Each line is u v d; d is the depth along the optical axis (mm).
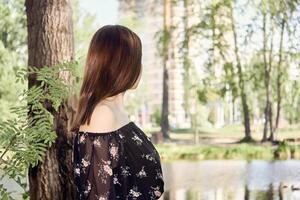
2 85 10859
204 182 11969
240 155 15922
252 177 12172
